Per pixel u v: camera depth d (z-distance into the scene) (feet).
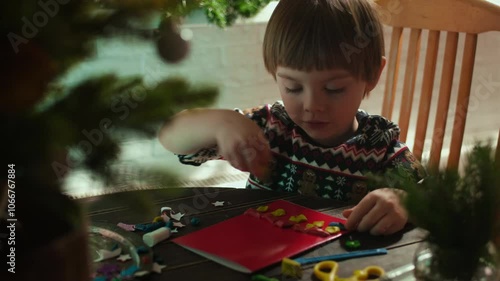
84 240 1.85
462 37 7.81
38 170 1.59
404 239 2.55
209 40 6.14
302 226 2.66
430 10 4.30
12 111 1.50
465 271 1.86
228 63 6.37
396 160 3.73
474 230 1.80
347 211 2.77
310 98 3.42
